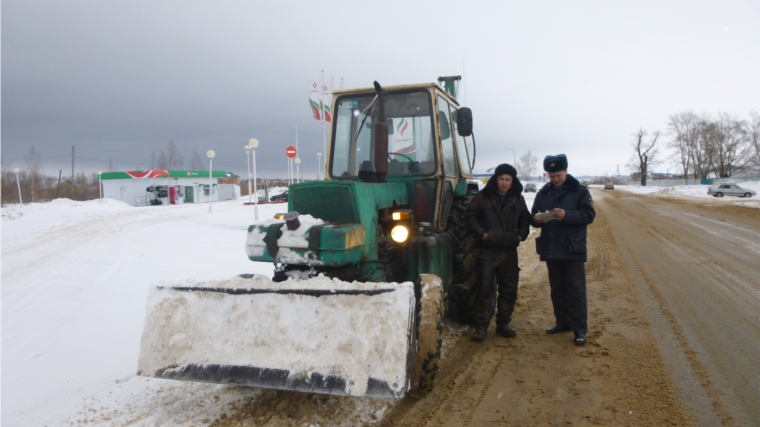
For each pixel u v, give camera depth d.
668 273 7.23
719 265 7.70
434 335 3.10
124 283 7.09
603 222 15.89
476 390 3.38
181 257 9.16
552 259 4.32
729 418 2.89
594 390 3.32
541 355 4.02
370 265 3.60
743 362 3.76
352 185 3.44
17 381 3.80
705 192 40.81
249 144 15.80
